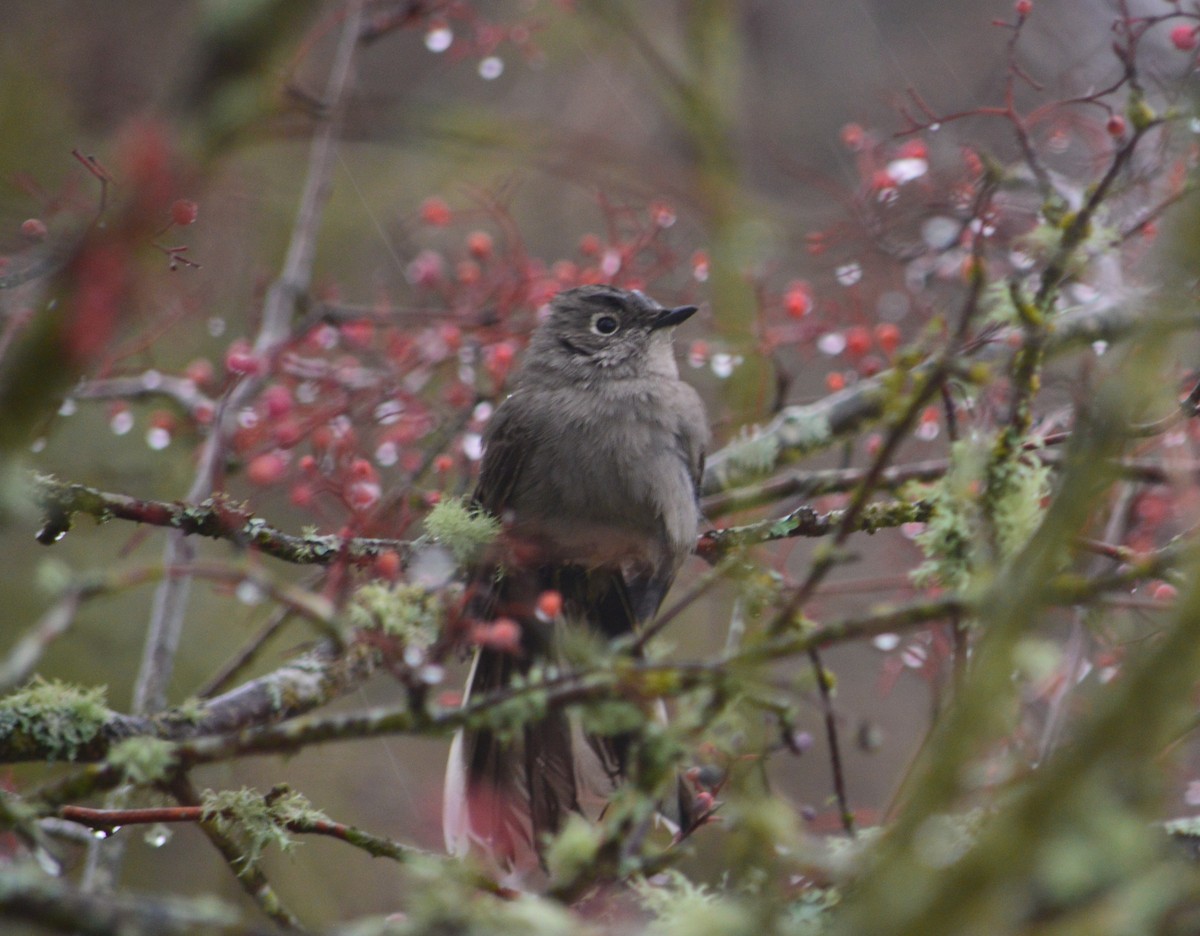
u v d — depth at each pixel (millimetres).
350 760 13148
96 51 13617
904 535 10305
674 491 10953
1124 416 5336
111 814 7055
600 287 11664
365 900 12602
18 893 5008
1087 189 7629
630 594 11195
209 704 7891
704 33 13719
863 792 12922
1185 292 5738
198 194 7238
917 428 10195
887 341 10602
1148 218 7980
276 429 9734
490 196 12234
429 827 12234
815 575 5621
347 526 8742
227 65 5758
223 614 13359
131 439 12836
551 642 9734
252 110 5840
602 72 16031
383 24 12266
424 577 8352
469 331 11320
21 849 7496
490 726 5863
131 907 5082
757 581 6824
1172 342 6070
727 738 6793
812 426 10633
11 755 7285
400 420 10438
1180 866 5746
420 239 14195
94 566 13258
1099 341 9094
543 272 12055
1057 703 8180
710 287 12367
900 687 13641
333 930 5363
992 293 7480
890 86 15789
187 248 8906
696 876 8438
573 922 5473
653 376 11266
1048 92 12578
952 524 6992
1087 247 7512
